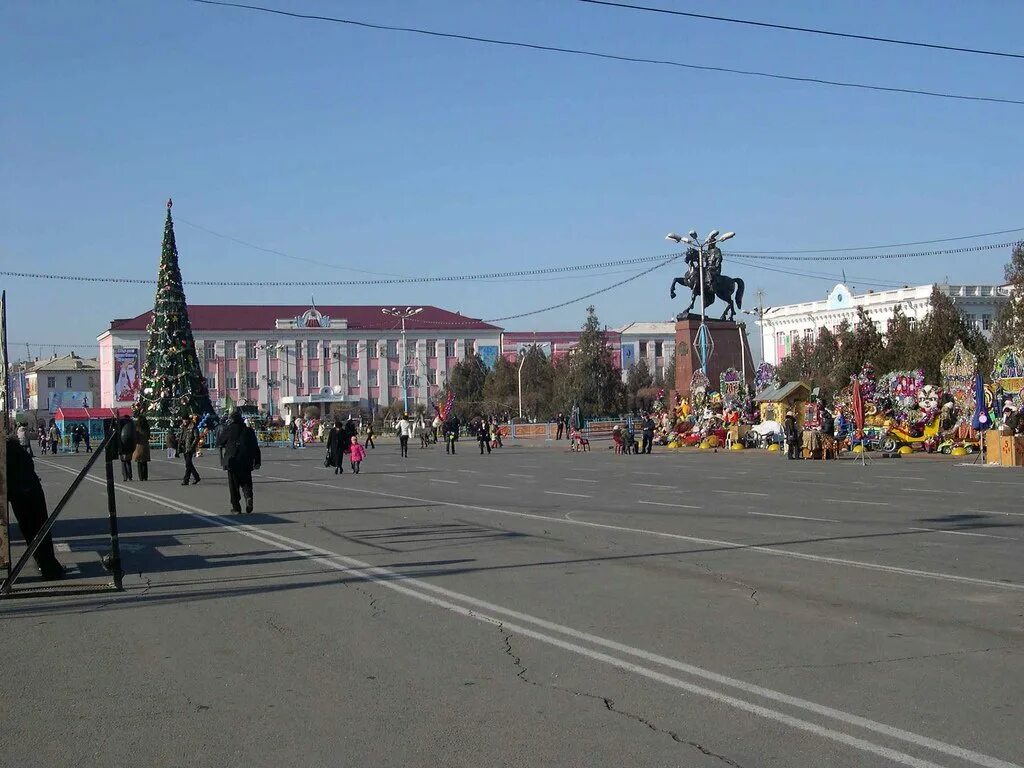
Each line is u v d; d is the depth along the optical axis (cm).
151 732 673
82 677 820
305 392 12194
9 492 1267
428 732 662
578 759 607
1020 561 1330
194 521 2014
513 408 9706
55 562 1299
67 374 15462
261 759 617
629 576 1252
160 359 6875
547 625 977
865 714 685
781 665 815
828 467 3566
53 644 941
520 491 2702
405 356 10394
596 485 2877
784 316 11531
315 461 5003
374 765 603
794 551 1442
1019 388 3784
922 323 6116
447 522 1916
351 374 12400
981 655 843
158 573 1345
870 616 1000
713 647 878
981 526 1714
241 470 2147
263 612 1073
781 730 654
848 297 10656
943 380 4347
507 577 1259
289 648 906
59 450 7588
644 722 675
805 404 4731
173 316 6894
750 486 2720
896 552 1420
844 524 1764
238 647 915
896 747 620
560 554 1452
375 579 1262
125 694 767
